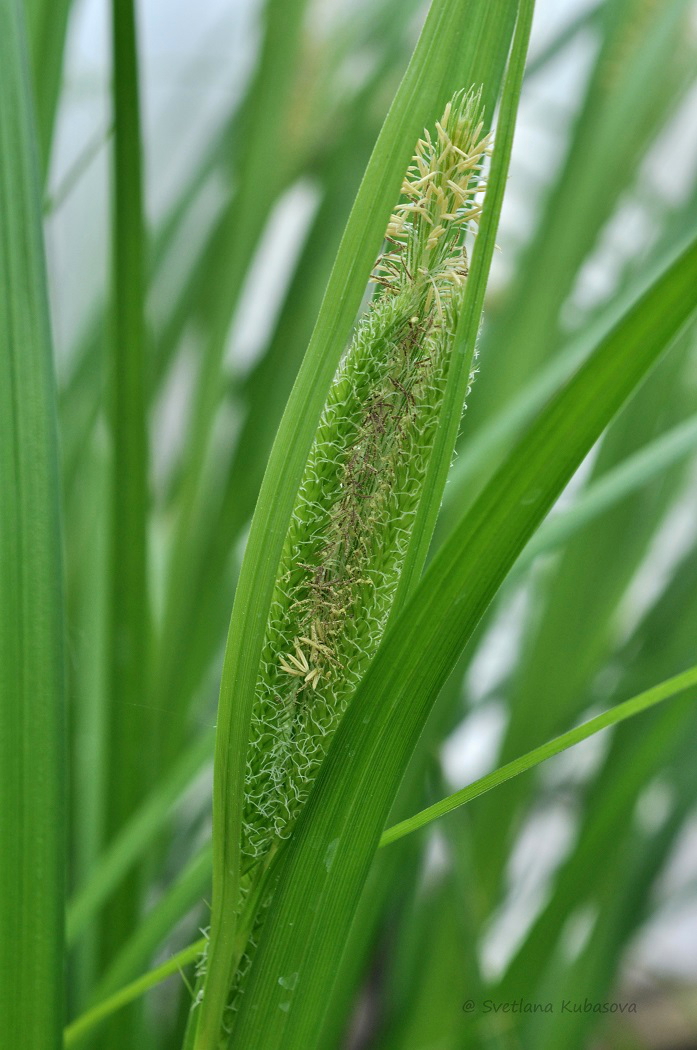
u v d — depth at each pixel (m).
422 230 0.29
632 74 0.53
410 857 0.58
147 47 1.02
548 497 0.28
